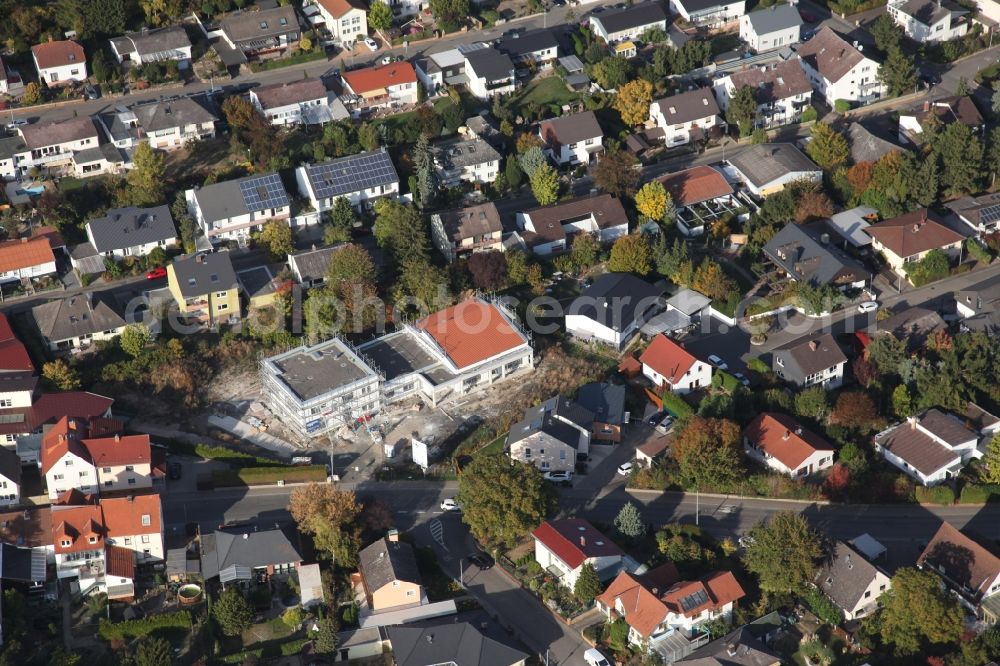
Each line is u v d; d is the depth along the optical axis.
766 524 185.62
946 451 191.62
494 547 182.50
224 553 176.62
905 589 165.38
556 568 178.25
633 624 165.62
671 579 173.12
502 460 183.75
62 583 175.75
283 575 177.38
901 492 189.88
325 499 180.12
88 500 182.50
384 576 172.00
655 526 185.88
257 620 171.25
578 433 196.12
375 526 182.12
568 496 192.12
